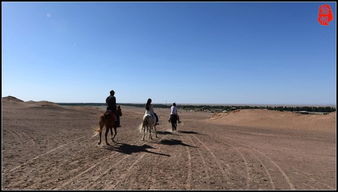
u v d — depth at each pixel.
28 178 8.20
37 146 13.48
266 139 18.48
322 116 30.78
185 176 8.55
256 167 9.86
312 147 15.21
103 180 8.08
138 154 11.92
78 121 30.09
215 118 42.88
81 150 12.73
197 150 13.14
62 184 7.68
